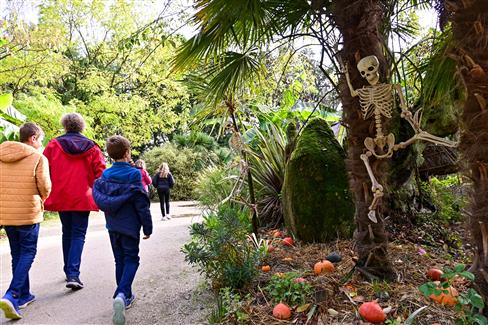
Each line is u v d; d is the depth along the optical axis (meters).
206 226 3.79
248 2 2.79
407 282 2.46
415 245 3.49
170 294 2.95
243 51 3.60
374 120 2.32
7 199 2.69
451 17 1.83
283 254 3.42
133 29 12.39
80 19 12.34
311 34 3.23
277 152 5.22
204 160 15.48
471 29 1.71
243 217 4.27
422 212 4.21
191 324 2.35
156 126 14.02
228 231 2.78
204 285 2.99
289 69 6.20
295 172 3.93
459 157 1.88
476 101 1.72
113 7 12.46
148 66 11.73
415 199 4.27
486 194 1.75
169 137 22.11
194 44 2.89
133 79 12.77
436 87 3.19
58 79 12.16
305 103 6.73
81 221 3.20
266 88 5.42
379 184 2.30
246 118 5.56
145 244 5.00
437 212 4.20
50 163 3.09
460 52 1.75
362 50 2.30
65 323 2.52
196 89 4.02
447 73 2.93
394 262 2.85
